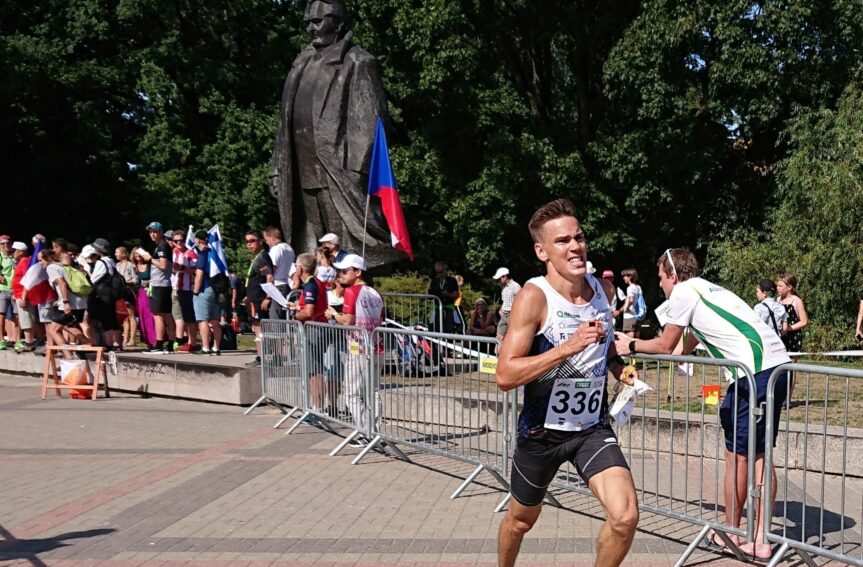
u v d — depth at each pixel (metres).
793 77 22.55
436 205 25.47
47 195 29.58
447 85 24.56
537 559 5.35
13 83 24.92
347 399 8.55
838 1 21.66
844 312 18.64
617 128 26.67
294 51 27.95
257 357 11.90
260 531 5.95
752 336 5.41
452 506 6.61
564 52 28.00
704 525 5.39
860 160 18.56
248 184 25.77
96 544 5.69
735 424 5.32
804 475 4.99
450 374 7.34
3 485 7.36
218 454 8.51
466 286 20.44
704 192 26.39
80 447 8.94
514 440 6.62
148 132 27.23
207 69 26.44
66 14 26.70
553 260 4.05
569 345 3.83
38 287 13.67
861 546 4.66
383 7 24.19
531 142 24.06
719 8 21.83
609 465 3.96
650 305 26.97
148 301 14.89
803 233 19.64
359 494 6.96
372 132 12.63
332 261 11.28
